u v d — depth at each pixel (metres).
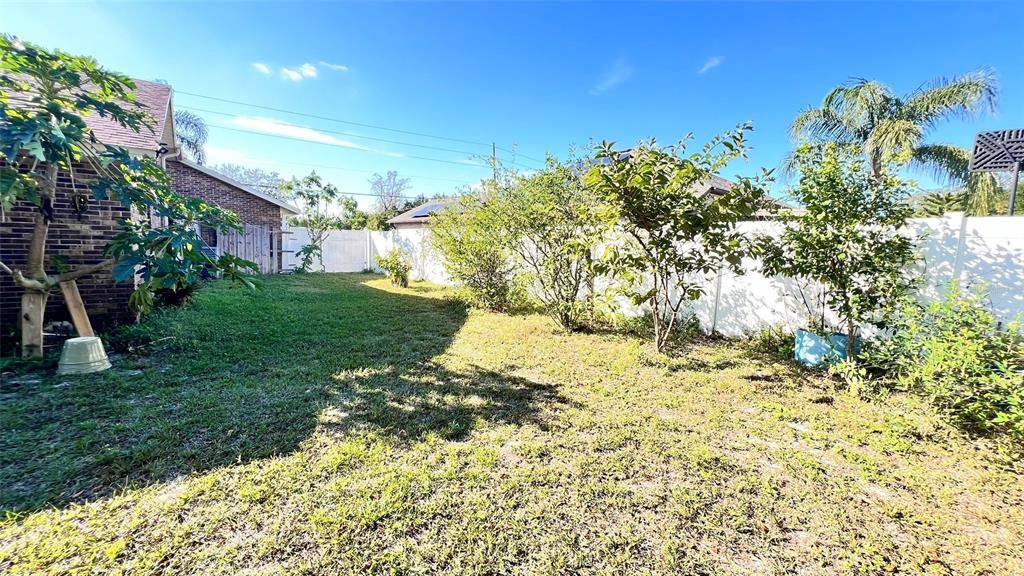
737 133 4.52
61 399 3.55
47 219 4.38
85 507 2.21
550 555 1.97
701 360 5.03
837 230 4.18
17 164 4.83
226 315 6.99
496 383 4.21
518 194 6.77
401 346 5.58
